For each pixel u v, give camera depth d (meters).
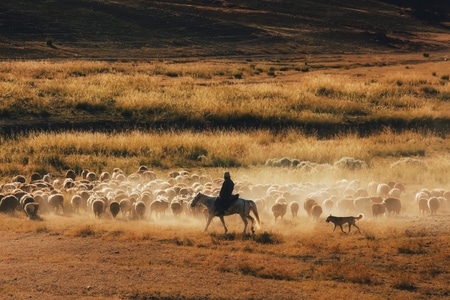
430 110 49.84
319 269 19.38
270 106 49.00
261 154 38.25
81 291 17.11
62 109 47.03
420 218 24.80
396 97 54.69
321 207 25.70
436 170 34.56
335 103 50.75
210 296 17.11
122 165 36.31
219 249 21.14
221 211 22.86
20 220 24.55
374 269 19.70
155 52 94.31
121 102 48.34
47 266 18.95
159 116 46.88
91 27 100.94
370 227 23.67
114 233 22.47
